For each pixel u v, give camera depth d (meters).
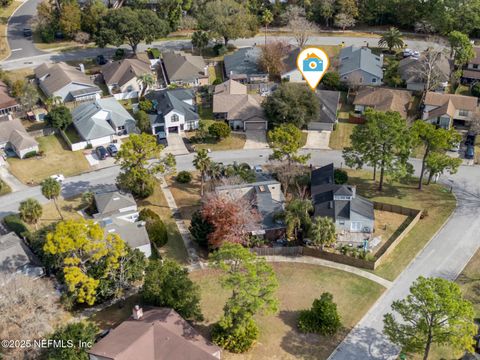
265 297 58.22
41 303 60.19
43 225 81.00
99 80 127.69
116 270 65.69
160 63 134.75
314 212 81.38
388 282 71.50
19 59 136.00
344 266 74.44
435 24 140.88
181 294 63.03
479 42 143.12
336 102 113.31
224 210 74.25
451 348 61.06
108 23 131.62
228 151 102.75
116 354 54.31
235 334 59.91
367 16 152.75
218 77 129.38
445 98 110.56
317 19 155.38
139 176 84.44
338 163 99.12
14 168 95.62
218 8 137.75
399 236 78.19
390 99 113.00
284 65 126.94
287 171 87.19
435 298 55.09
